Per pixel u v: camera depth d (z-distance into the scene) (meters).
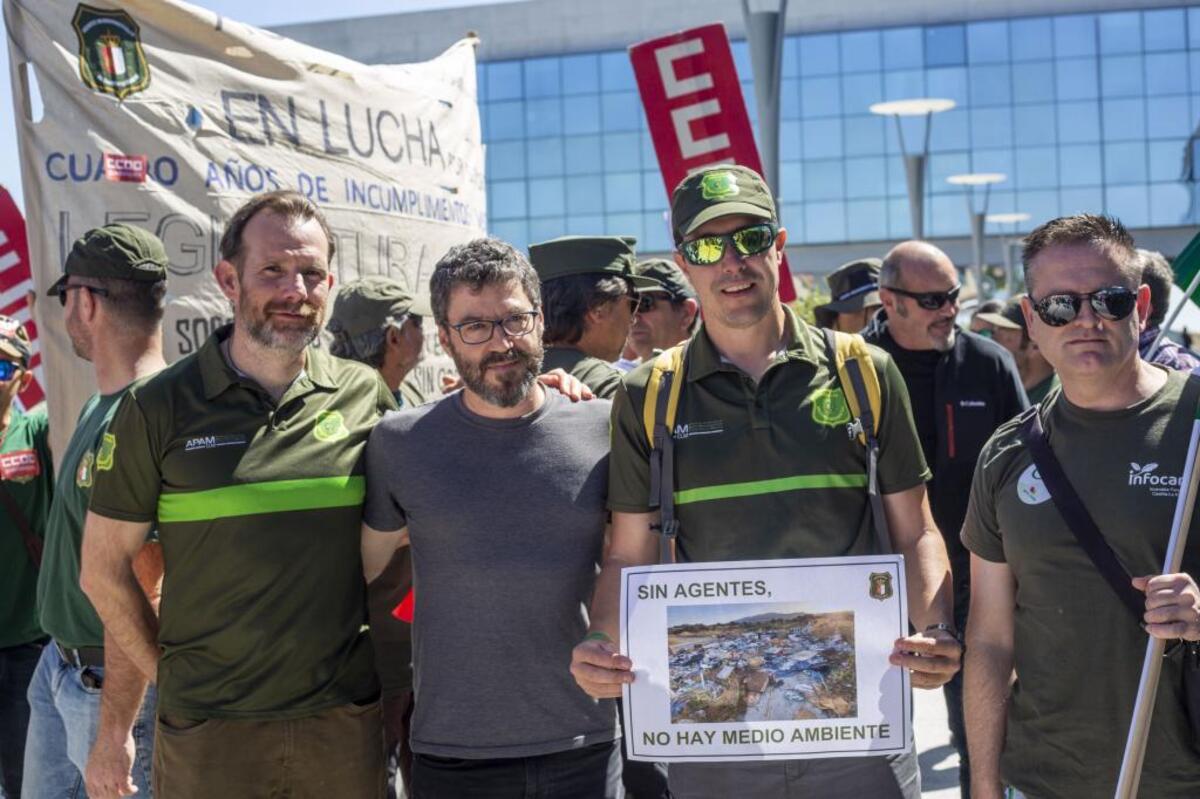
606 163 43.62
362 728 3.40
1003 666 3.01
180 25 4.15
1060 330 2.82
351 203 4.62
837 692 3.00
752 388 3.12
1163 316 4.50
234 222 3.35
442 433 3.34
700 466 3.11
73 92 3.98
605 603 3.17
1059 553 2.83
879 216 43.91
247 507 3.24
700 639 3.03
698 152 5.77
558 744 3.25
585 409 3.43
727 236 3.09
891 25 43.56
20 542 4.91
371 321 4.35
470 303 3.24
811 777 3.07
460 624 3.27
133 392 3.32
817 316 7.30
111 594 3.34
